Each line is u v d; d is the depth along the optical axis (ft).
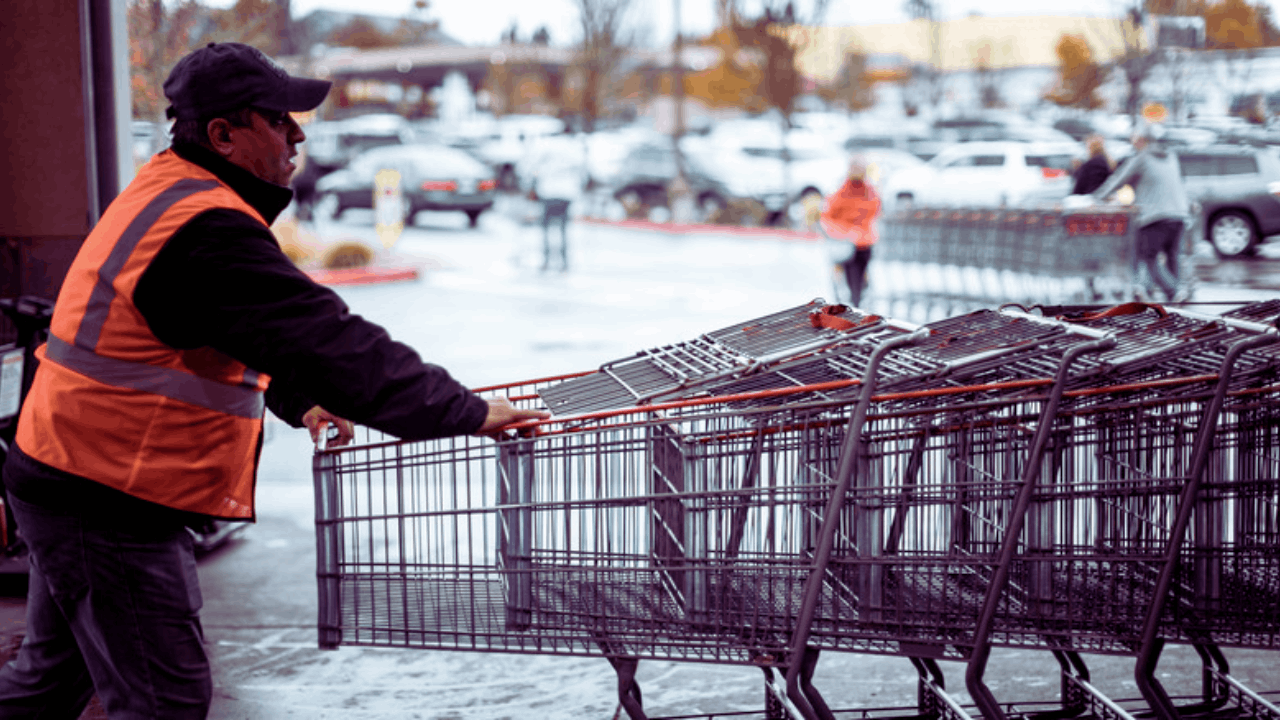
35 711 9.36
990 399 9.80
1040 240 39.11
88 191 20.52
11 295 20.74
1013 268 39.93
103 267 8.27
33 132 20.45
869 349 10.51
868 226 43.91
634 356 11.87
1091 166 45.93
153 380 8.37
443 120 149.59
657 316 47.65
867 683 14.37
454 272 64.54
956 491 10.02
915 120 104.99
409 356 8.46
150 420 8.40
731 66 114.62
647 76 133.90
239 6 53.36
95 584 8.54
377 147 95.04
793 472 10.12
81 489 8.39
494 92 146.00
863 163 44.39
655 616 10.08
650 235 83.66
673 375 10.84
